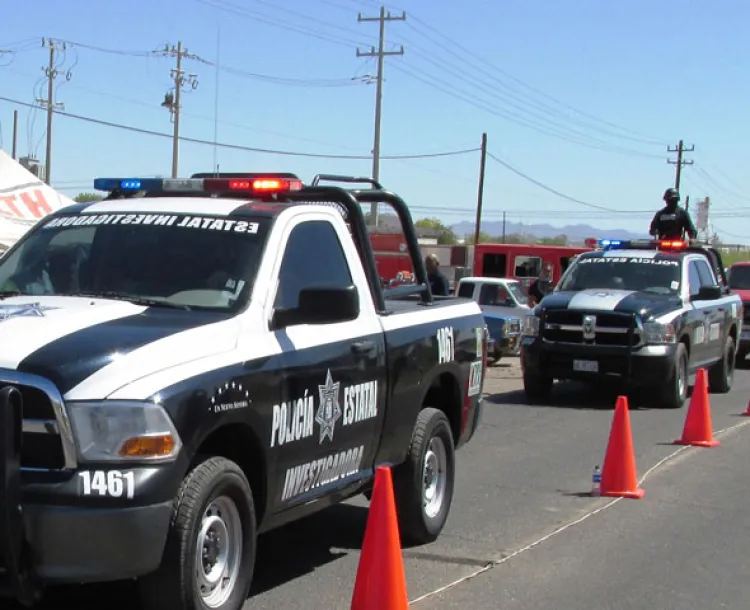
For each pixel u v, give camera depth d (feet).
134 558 13.74
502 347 66.08
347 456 19.10
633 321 46.47
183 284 17.34
